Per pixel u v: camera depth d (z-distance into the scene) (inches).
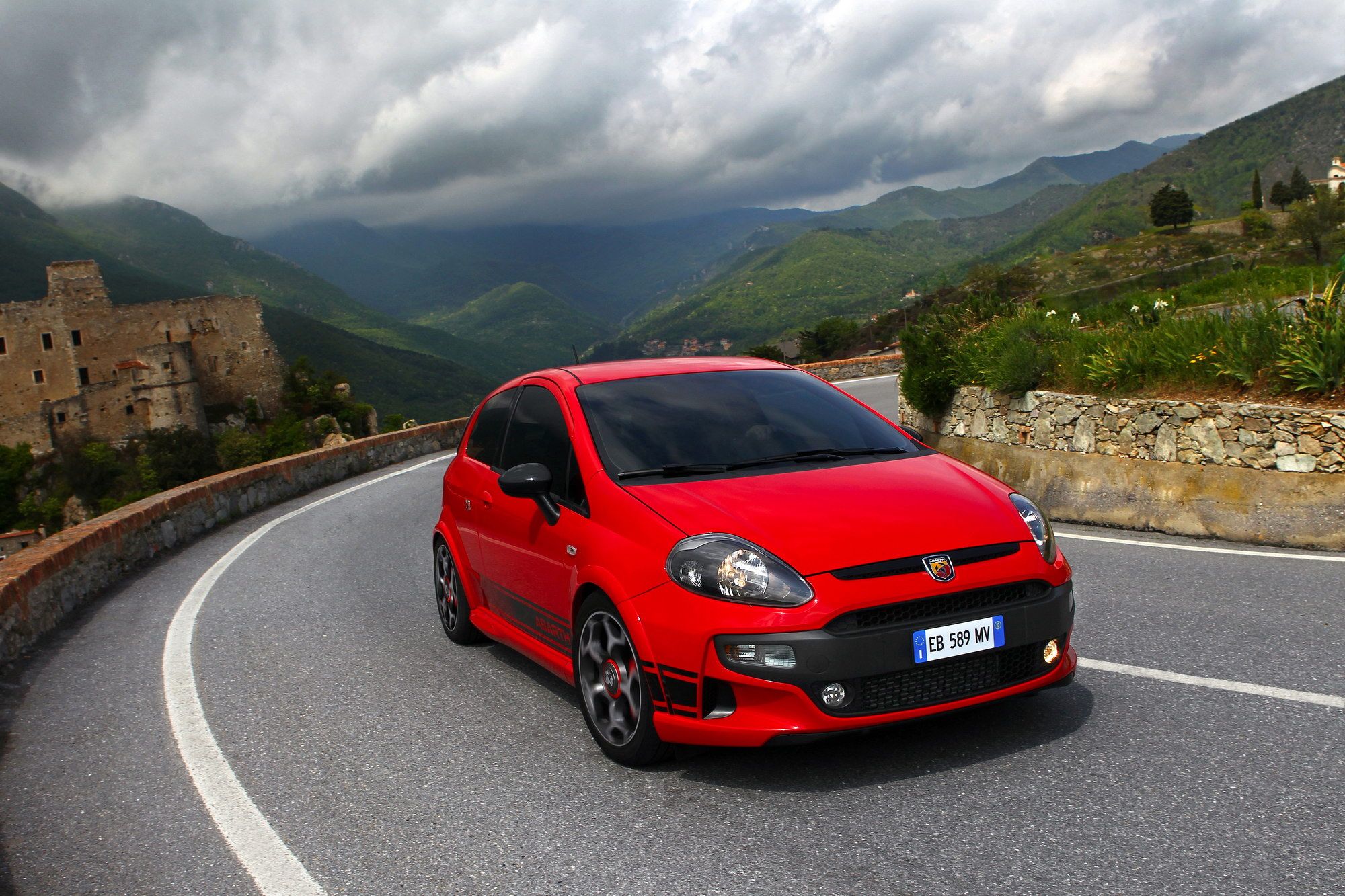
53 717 201.8
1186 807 122.6
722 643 132.5
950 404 471.5
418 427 863.1
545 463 183.6
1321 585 228.4
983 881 108.1
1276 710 153.3
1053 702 165.2
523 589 188.1
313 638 251.3
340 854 129.4
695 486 156.3
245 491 522.9
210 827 142.1
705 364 205.3
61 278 4335.6
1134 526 319.9
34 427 4143.7
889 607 131.7
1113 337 393.1
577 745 163.9
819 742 154.6
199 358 4608.8
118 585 345.1
